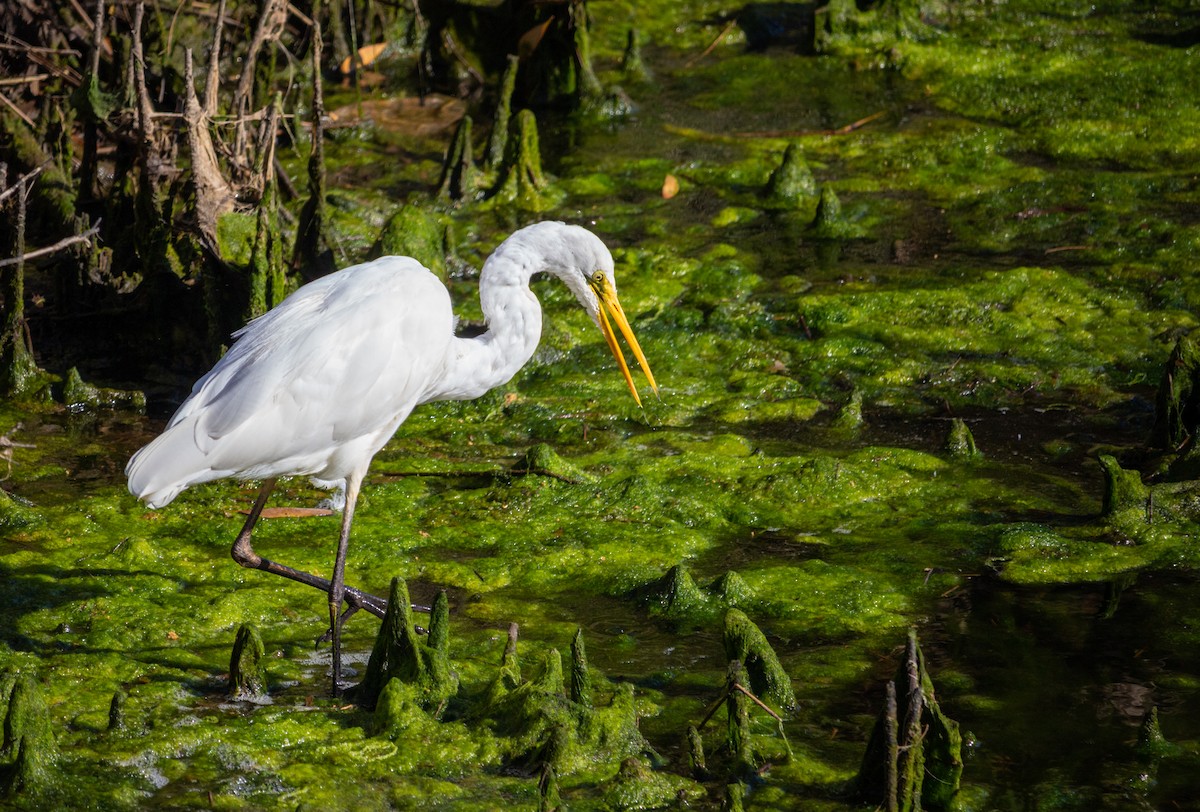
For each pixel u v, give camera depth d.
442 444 12.66
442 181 18.55
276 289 13.10
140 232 14.13
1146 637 9.28
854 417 12.93
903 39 24.81
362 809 7.15
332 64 23.61
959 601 9.83
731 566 10.41
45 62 17.44
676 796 7.34
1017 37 25.41
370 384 8.88
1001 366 13.99
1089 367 14.01
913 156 20.19
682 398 13.62
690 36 26.47
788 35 26.38
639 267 16.52
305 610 9.70
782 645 9.21
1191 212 17.73
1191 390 11.60
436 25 23.78
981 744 8.01
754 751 7.79
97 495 11.27
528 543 10.72
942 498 11.50
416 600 9.84
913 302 15.45
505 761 7.64
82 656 8.63
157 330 14.20
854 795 7.44
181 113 14.55
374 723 7.91
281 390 8.58
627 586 10.06
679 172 19.83
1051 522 11.02
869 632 9.40
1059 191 18.64
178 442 8.38
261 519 11.03
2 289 14.31
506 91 19.02
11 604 9.34
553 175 19.56
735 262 16.66
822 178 19.47
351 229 16.88
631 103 22.48
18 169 16.58
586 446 12.59
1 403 13.05
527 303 10.39
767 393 13.71
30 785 7.08
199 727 7.82
